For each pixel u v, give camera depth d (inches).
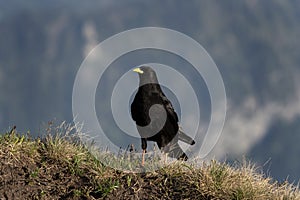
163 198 407.2
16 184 403.9
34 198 399.9
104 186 410.0
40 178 413.4
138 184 415.5
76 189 409.1
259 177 435.5
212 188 411.2
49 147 435.8
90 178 418.6
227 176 419.8
